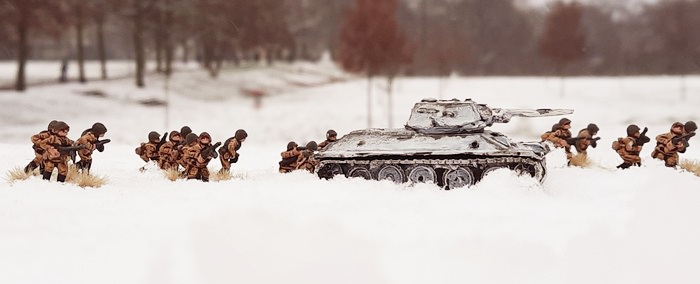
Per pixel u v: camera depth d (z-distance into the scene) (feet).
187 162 42.63
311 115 156.35
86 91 168.76
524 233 29.30
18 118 141.69
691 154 68.80
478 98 176.14
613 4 276.21
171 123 145.79
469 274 24.94
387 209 33.37
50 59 300.61
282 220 30.60
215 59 228.02
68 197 35.91
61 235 28.53
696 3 206.18
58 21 169.27
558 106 164.04
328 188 38.11
